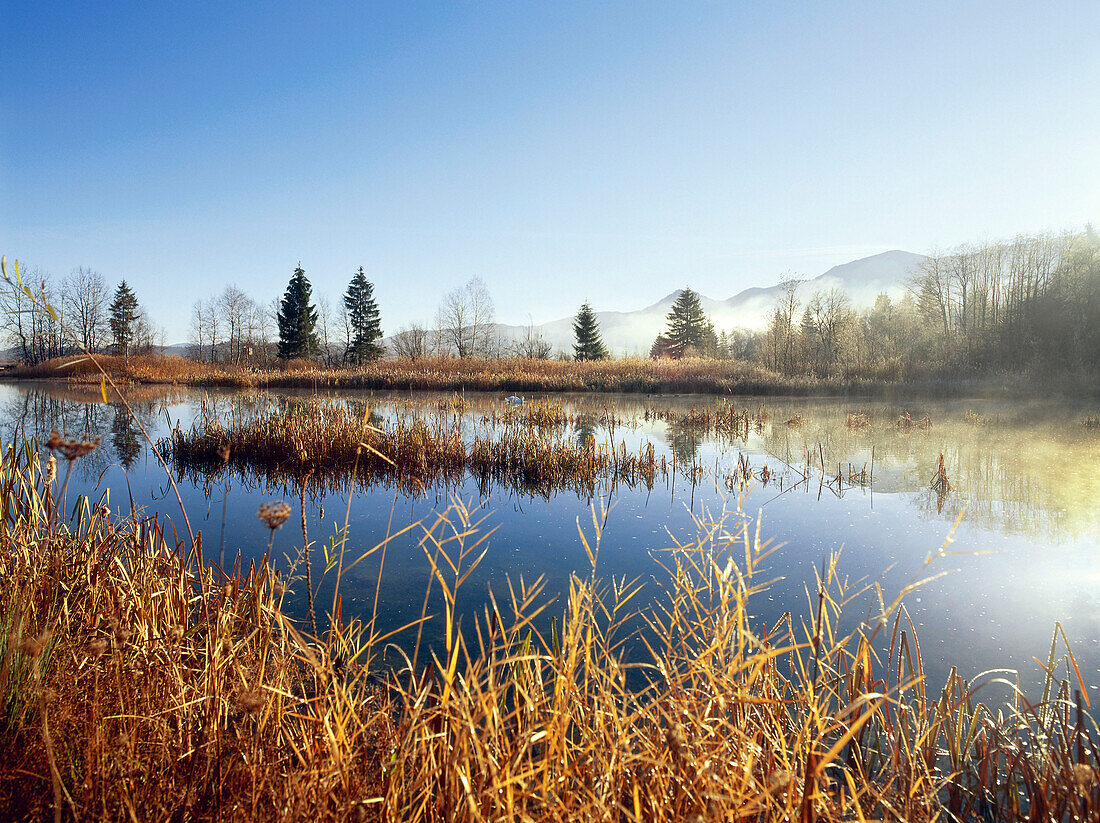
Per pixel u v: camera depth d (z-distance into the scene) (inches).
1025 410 697.0
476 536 242.1
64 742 74.4
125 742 69.4
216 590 133.9
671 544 230.2
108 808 66.2
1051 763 91.4
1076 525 250.5
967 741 101.7
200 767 77.0
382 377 1164.5
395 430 425.7
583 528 254.5
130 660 90.8
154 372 1268.5
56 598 110.0
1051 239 1285.7
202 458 392.8
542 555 218.5
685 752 68.0
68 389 1074.1
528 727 75.6
